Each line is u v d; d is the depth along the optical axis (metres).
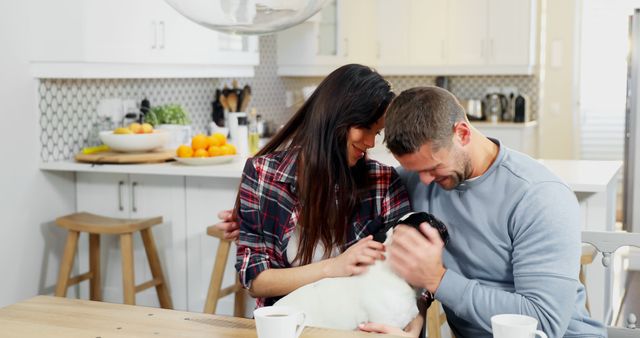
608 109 6.85
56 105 4.11
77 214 3.98
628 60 4.53
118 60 3.88
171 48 4.23
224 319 1.79
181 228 3.99
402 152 1.77
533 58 6.36
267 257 2.04
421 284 1.79
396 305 1.76
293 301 1.83
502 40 6.27
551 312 1.72
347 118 1.96
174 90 4.98
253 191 2.05
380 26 6.63
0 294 3.85
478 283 1.79
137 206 4.08
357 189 2.06
